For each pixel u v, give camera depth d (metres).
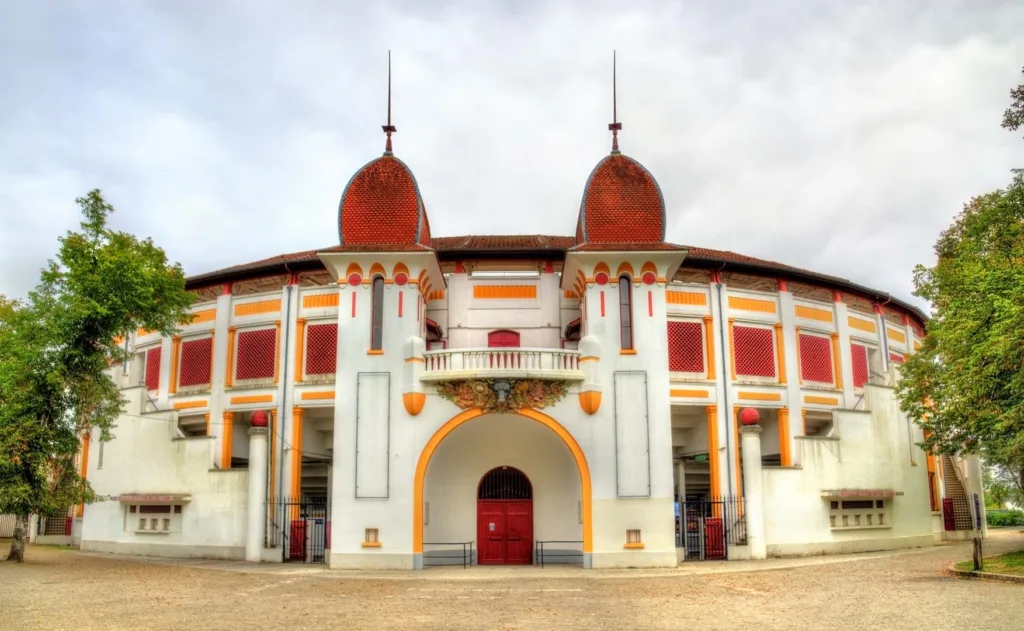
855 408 36.91
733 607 17.70
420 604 18.52
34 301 28.73
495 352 27.72
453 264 36.06
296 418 34.81
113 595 19.78
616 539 26.80
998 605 16.95
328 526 30.28
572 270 30.84
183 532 31.89
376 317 28.53
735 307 36.56
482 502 29.69
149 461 33.56
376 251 28.41
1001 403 24.77
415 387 27.42
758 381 36.28
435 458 28.00
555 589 21.27
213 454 32.31
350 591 20.92
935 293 31.00
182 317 33.31
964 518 43.56
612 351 28.06
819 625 15.30
